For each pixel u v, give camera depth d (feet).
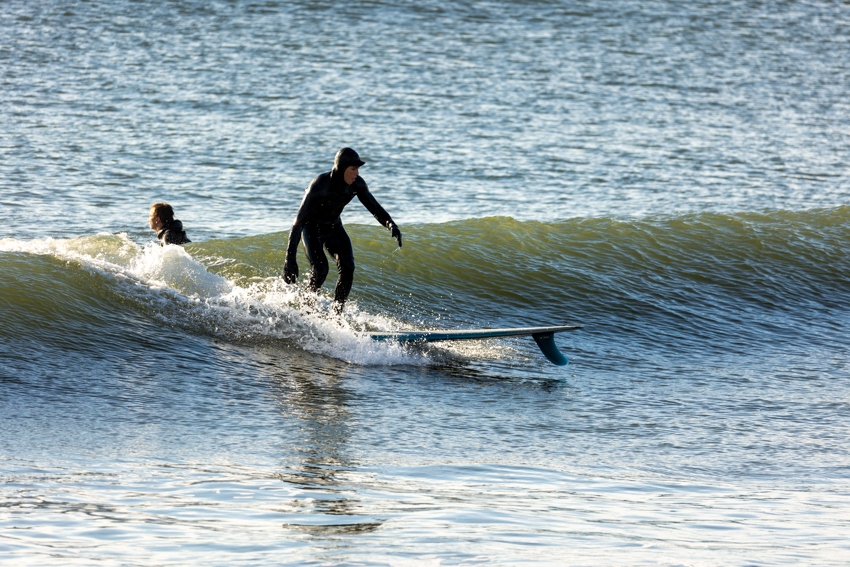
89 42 371.35
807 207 200.03
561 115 303.27
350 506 50.67
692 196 208.03
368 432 70.18
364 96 313.12
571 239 145.18
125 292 95.81
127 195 179.22
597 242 144.66
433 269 126.52
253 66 350.02
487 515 49.85
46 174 190.49
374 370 90.38
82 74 315.58
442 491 55.52
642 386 91.09
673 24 497.05
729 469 66.64
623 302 122.31
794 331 117.29
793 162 250.37
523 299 120.78
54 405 68.90
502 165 232.73
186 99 290.97
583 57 408.67
